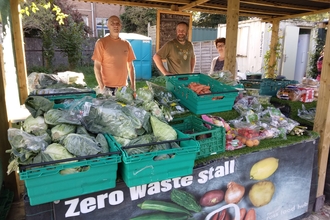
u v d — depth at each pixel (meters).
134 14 17.17
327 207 2.76
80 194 1.41
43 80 2.88
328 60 2.36
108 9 18.73
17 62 3.38
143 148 1.51
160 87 2.76
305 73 9.18
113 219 1.67
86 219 1.58
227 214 2.11
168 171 1.56
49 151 1.37
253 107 2.71
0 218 2.27
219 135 1.97
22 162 1.28
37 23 10.88
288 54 8.46
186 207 1.89
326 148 2.56
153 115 1.92
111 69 3.59
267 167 2.21
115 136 1.62
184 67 3.97
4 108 2.40
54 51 11.38
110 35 3.60
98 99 1.92
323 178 2.65
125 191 1.65
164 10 4.70
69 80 3.38
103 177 1.43
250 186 2.16
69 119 1.58
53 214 1.49
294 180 2.40
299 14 5.25
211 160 1.92
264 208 2.30
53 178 1.31
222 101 2.51
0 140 2.44
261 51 8.32
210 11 5.23
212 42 11.22
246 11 5.13
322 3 4.48
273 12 5.30
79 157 1.34
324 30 8.67
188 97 2.50
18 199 2.68
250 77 5.64
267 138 2.30
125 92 2.06
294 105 3.08
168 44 3.89
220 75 3.05
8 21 2.99
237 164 2.04
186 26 3.85
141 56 11.38
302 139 2.34
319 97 2.49
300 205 2.54
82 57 12.05
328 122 2.48
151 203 1.76
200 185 1.92
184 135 1.70
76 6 16.48
